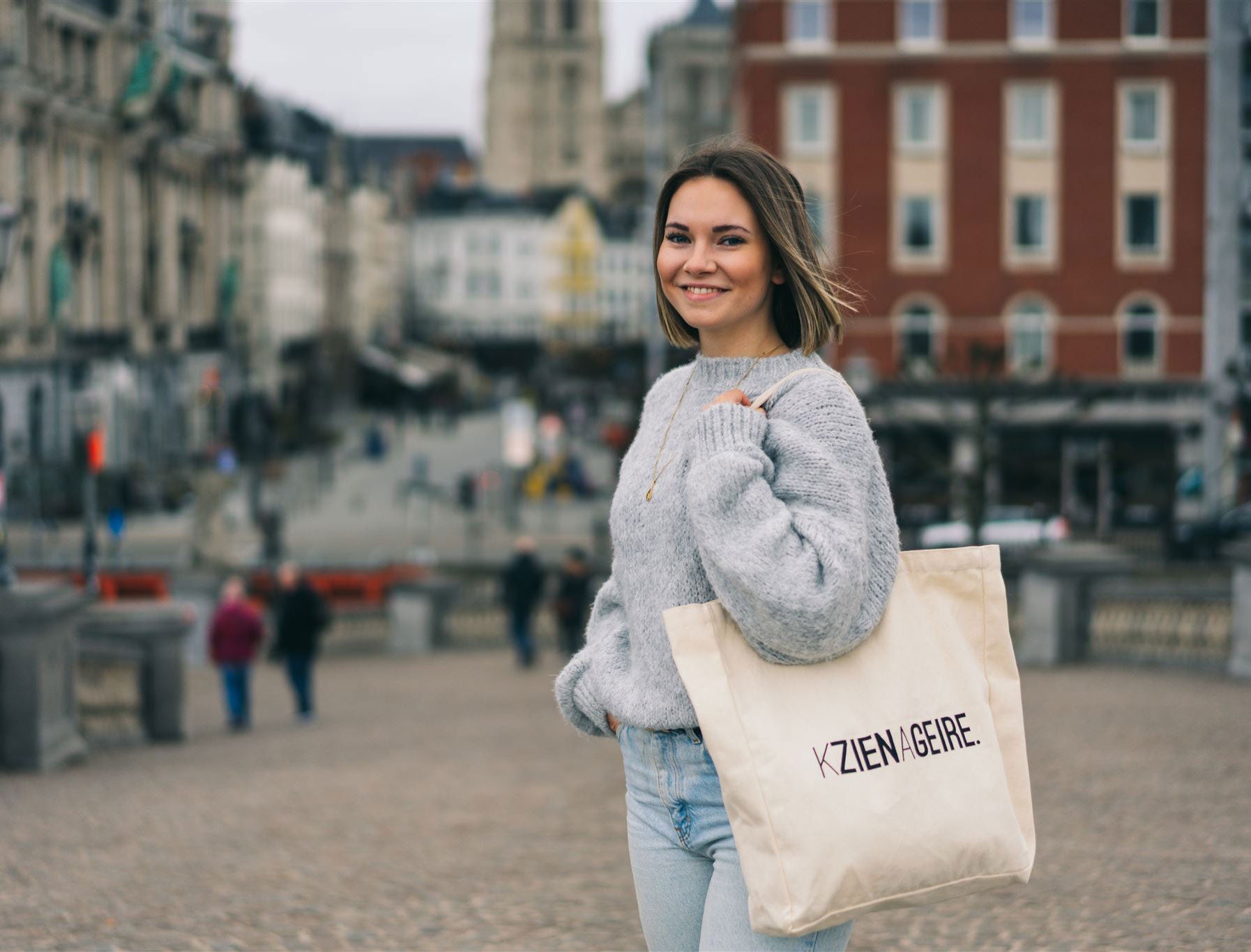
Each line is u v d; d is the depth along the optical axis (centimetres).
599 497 6519
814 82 4597
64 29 5572
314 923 589
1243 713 1249
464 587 3238
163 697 1540
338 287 12162
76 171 5734
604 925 574
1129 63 4538
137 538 4719
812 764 242
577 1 19512
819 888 238
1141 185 4562
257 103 9688
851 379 3875
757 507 242
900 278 4609
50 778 1117
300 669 1806
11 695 1163
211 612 2803
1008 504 3122
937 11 4575
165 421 6419
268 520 4247
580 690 276
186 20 7050
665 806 260
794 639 239
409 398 12250
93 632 1518
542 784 1067
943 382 3200
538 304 17088
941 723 251
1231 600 1798
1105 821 752
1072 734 1142
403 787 1062
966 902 576
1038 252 4603
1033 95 4584
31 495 4669
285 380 9694
